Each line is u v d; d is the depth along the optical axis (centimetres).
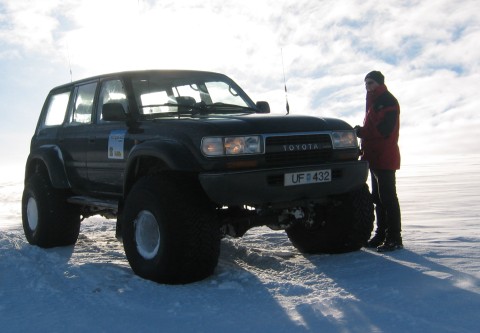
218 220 440
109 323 339
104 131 525
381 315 328
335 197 498
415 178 1766
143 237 448
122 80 525
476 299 347
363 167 472
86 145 551
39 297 403
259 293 387
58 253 576
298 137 446
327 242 508
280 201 441
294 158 443
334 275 428
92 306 376
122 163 495
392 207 511
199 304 370
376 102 521
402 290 373
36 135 667
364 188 501
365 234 499
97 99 557
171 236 412
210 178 405
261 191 420
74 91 611
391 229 510
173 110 508
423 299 352
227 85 573
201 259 415
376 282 398
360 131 527
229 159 417
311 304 353
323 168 447
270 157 432
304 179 438
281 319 332
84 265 492
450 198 1024
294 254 532
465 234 572
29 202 621
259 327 321
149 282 428
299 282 416
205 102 538
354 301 355
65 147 593
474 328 301
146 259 440
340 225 496
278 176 429
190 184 433
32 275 472
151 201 426
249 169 422
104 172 527
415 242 544
